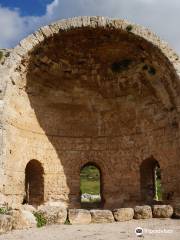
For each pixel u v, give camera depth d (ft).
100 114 66.23
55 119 63.21
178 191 55.52
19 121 56.24
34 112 59.98
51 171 61.21
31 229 41.29
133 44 58.75
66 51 59.47
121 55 61.21
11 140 53.42
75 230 40.81
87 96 65.46
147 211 50.31
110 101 65.57
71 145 64.08
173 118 57.88
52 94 63.00
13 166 53.52
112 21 56.65
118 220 48.44
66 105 64.39
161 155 59.21
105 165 64.64
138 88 63.05
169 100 58.65
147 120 62.23
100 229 41.60
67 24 56.08
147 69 60.95
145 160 61.87
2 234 36.86
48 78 61.31
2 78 52.90
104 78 63.98
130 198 61.87
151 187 63.77
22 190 55.72
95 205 65.72
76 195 62.54
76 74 62.90
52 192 60.75
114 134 65.31
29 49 54.85
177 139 56.59
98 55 61.11
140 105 63.36
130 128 64.13
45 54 57.88
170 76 57.41
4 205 47.96
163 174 58.75
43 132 61.11
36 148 59.57
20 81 56.39
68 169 62.95
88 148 65.00
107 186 63.87
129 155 63.46
